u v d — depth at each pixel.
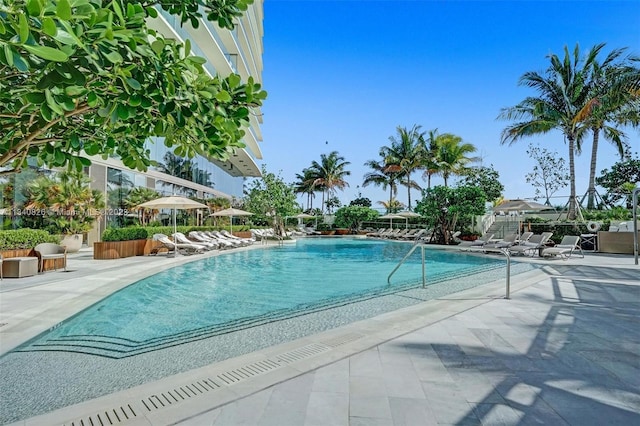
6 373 3.71
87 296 6.86
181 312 6.40
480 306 5.93
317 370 3.38
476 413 2.60
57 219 14.82
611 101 17.16
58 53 1.26
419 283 8.96
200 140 2.26
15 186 13.67
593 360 3.59
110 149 2.53
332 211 48.72
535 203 18.53
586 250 16.47
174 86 1.86
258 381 3.15
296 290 8.61
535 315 5.34
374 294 7.54
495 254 15.86
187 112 1.96
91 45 1.47
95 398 3.10
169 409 2.70
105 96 1.77
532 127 20.23
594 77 18.73
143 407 2.74
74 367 3.86
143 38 1.79
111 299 7.30
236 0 2.53
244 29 30.94
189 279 10.16
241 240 20.75
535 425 2.45
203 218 27.70
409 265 13.45
